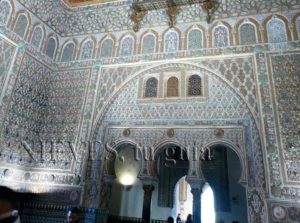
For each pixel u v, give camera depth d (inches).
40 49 211.0
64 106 209.0
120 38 219.6
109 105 199.6
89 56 221.9
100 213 159.8
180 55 197.8
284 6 185.3
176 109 183.5
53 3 215.6
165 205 261.4
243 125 165.9
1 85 174.2
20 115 187.2
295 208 139.6
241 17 193.6
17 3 191.3
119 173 245.9
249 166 156.1
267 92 167.6
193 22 204.7
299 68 166.9
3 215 37.9
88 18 229.1
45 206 174.9
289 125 156.3
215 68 186.1
